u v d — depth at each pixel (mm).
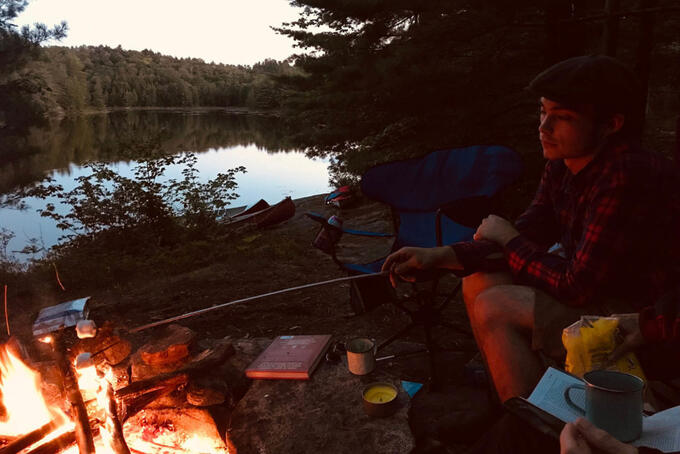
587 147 1585
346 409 2033
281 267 5098
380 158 7480
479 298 1778
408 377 2592
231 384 2225
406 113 6914
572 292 1588
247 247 6570
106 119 79812
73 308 2270
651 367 1501
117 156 8969
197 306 3916
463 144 6461
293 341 2500
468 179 3201
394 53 6770
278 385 2201
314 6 7539
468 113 6363
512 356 1655
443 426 2023
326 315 3615
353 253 6027
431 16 6359
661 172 1530
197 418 2143
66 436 1861
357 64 7445
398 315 3535
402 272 1984
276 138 46688
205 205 8914
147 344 2324
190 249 7016
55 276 6199
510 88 6523
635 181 1520
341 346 2459
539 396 1336
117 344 2334
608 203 1546
